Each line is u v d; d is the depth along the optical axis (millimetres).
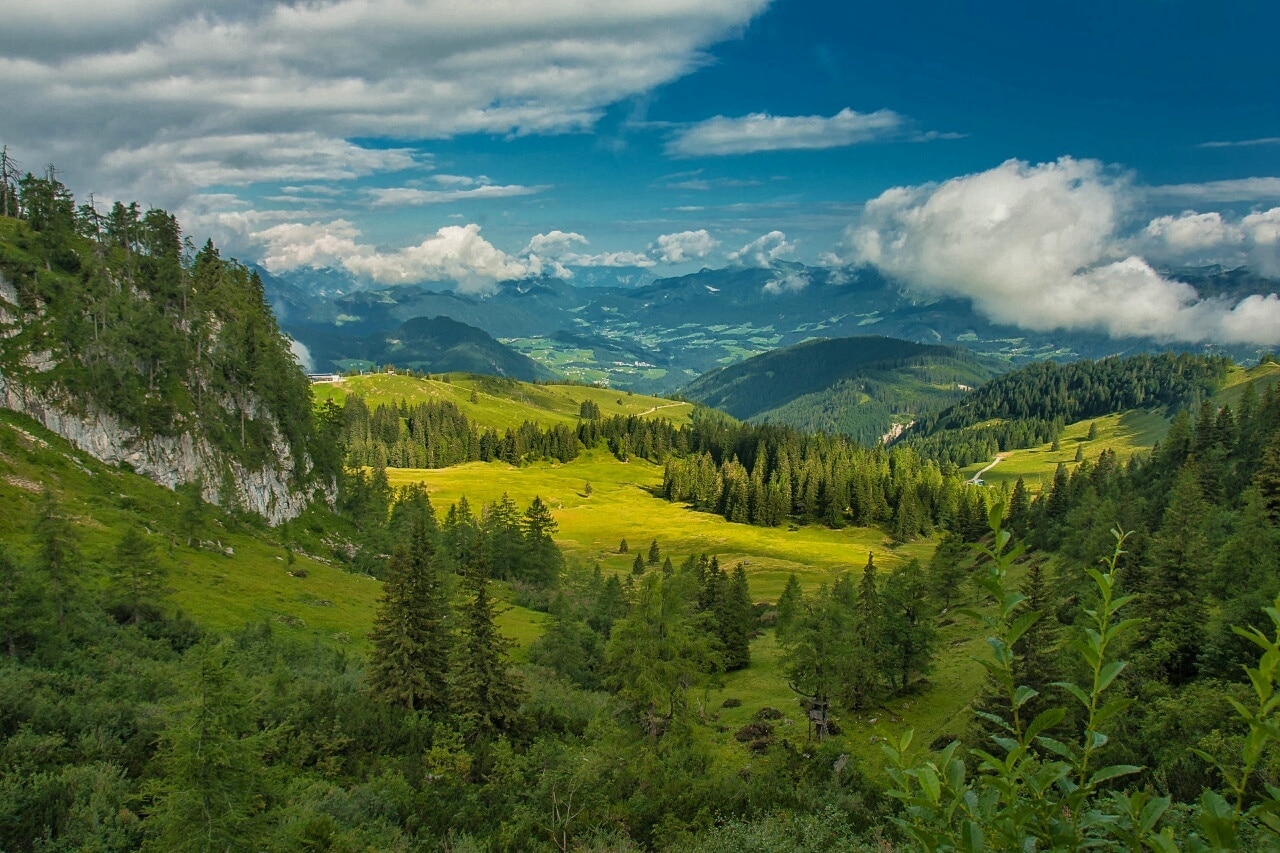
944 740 48969
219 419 108875
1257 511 62969
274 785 17969
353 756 30844
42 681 34750
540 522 125438
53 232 103625
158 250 122125
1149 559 55844
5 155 107062
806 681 57844
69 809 20734
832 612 64812
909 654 62812
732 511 196250
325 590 88188
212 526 94562
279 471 117750
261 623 61875
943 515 183625
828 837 20078
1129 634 36500
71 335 94000
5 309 90125
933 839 4523
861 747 49625
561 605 77812
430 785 28328
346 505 134625
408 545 43750
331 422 143000
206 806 15969
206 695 16453
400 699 39219
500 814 24828
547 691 54719
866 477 197000
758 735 55125
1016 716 4398
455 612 51375
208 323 116062
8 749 24453
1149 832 3969
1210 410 126875
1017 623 4301
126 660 44312
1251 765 3615
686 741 42875
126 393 96000
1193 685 27562
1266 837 3844
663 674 47188
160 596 56531
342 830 22062
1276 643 3527
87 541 70562
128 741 27156
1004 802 4551
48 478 81375
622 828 23641
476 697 37719
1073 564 79625
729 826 21406
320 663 55094
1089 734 4219
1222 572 53188
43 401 88500
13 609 41000
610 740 36375
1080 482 137375
